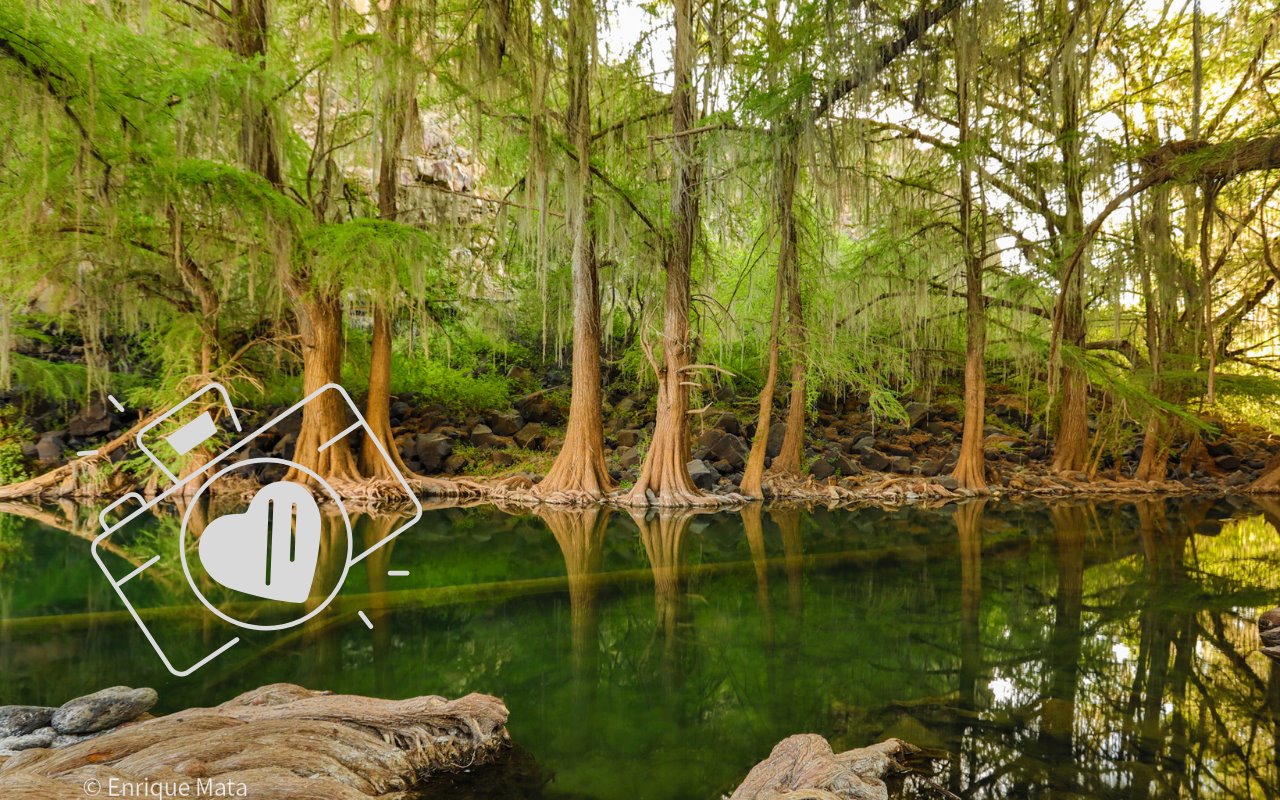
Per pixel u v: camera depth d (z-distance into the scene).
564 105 15.02
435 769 3.12
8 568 7.36
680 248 14.29
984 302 16.84
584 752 3.35
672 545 9.39
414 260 12.87
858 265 16.50
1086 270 14.70
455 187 22.86
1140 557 8.56
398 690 4.07
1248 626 5.62
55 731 3.22
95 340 12.70
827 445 18.62
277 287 13.49
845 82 11.58
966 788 2.97
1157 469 17.83
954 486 15.74
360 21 13.21
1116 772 3.11
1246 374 19.38
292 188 13.28
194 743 2.86
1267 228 15.91
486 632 5.37
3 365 11.77
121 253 12.00
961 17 10.01
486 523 11.26
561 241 15.41
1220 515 12.70
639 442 18.12
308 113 14.72
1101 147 12.63
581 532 10.47
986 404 23.45
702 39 15.20
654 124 15.30
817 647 5.05
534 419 20.06
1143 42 15.63
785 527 11.15
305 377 13.70
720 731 3.60
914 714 3.82
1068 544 9.51
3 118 9.65
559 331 17.33
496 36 12.18
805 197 15.91
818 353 15.84
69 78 9.70
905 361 18.83
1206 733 3.56
